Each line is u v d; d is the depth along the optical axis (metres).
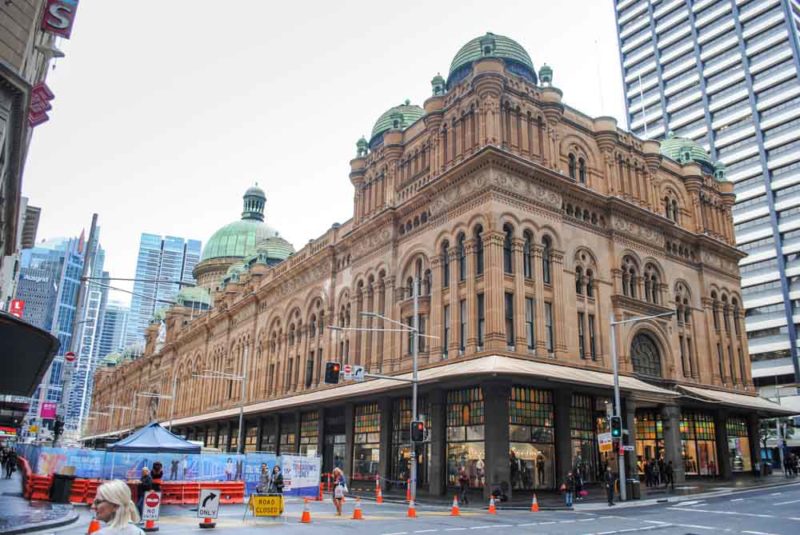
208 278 105.62
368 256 48.06
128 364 119.94
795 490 37.38
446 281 39.81
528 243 38.22
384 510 28.66
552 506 29.50
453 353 36.91
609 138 45.22
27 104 19.48
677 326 46.88
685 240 50.31
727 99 107.25
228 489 31.69
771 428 77.62
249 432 63.31
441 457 35.69
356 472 43.88
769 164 98.81
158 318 114.12
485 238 36.41
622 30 129.50
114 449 31.66
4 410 64.75
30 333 13.17
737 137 104.06
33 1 19.44
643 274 44.78
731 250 53.50
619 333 41.38
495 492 31.09
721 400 43.38
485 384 33.00
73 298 175.62
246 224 109.56
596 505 30.45
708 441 47.31
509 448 32.75
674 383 44.00
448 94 43.09
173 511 26.70
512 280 36.38
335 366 28.78
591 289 41.28
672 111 115.81
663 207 49.72
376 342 44.78
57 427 32.34
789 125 97.69
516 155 38.22
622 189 45.50
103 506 5.31
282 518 24.11
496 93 38.94
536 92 41.88
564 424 35.31
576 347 38.47
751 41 106.25
